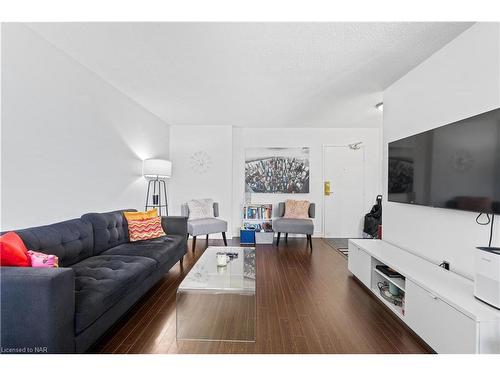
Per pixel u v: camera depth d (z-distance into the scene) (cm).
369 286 250
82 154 267
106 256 227
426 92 237
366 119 465
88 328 146
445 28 191
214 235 516
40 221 218
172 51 231
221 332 184
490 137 161
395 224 279
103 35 209
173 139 521
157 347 167
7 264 137
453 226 202
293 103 375
